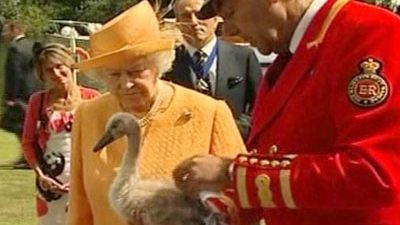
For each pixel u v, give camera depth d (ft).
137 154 13.16
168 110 14.01
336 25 10.36
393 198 9.56
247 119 21.52
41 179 23.17
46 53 23.66
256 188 10.14
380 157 9.56
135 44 13.52
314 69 10.43
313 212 10.38
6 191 38.91
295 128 10.51
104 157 14.02
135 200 12.57
